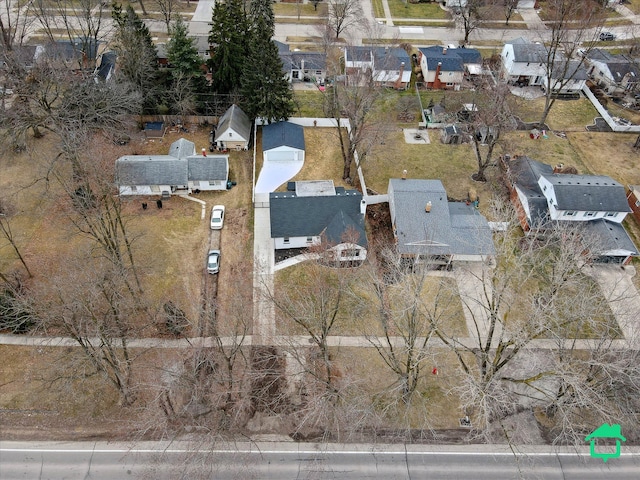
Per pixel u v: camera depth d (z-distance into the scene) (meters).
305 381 35.56
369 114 62.12
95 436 32.72
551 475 31.89
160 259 43.78
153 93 57.59
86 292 35.09
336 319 39.72
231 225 47.44
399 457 32.50
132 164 49.19
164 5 76.25
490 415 34.22
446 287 39.81
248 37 59.00
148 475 30.67
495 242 43.66
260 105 56.22
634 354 30.41
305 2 88.88
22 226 45.72
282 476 31.31
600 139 60.47
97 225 44.44
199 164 50.22
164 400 31.89
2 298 36.47
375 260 44.59
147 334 38.09
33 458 31.53
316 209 45.25
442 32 82.00
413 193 46.28
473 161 56.16
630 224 49.62
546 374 29.41
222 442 31.53
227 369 34.72
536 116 63.72
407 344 31.12
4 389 34.69
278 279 42.62
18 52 54.12
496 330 39.56
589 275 43.50
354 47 67.12
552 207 47.06
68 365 33.53
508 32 82.44
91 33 65.19
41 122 51.19
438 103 64.50
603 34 79.25
